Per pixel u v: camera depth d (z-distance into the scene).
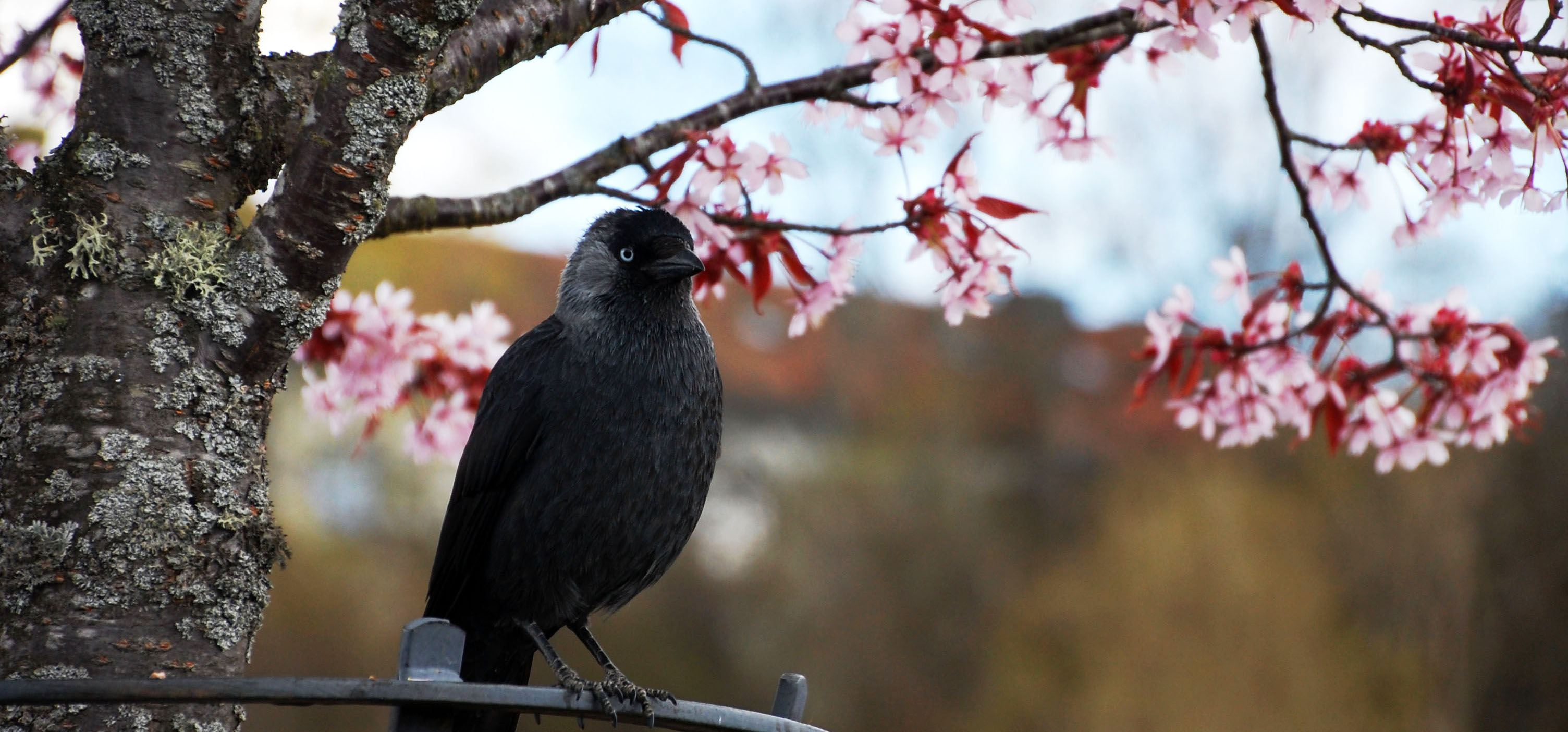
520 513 5.38
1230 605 23.67
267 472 3.75
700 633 25.50
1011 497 30.12
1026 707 24.95
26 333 3.50
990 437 31.34
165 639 3.41
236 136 3.81
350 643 22.89
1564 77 5.10
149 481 3.45
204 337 3.60
